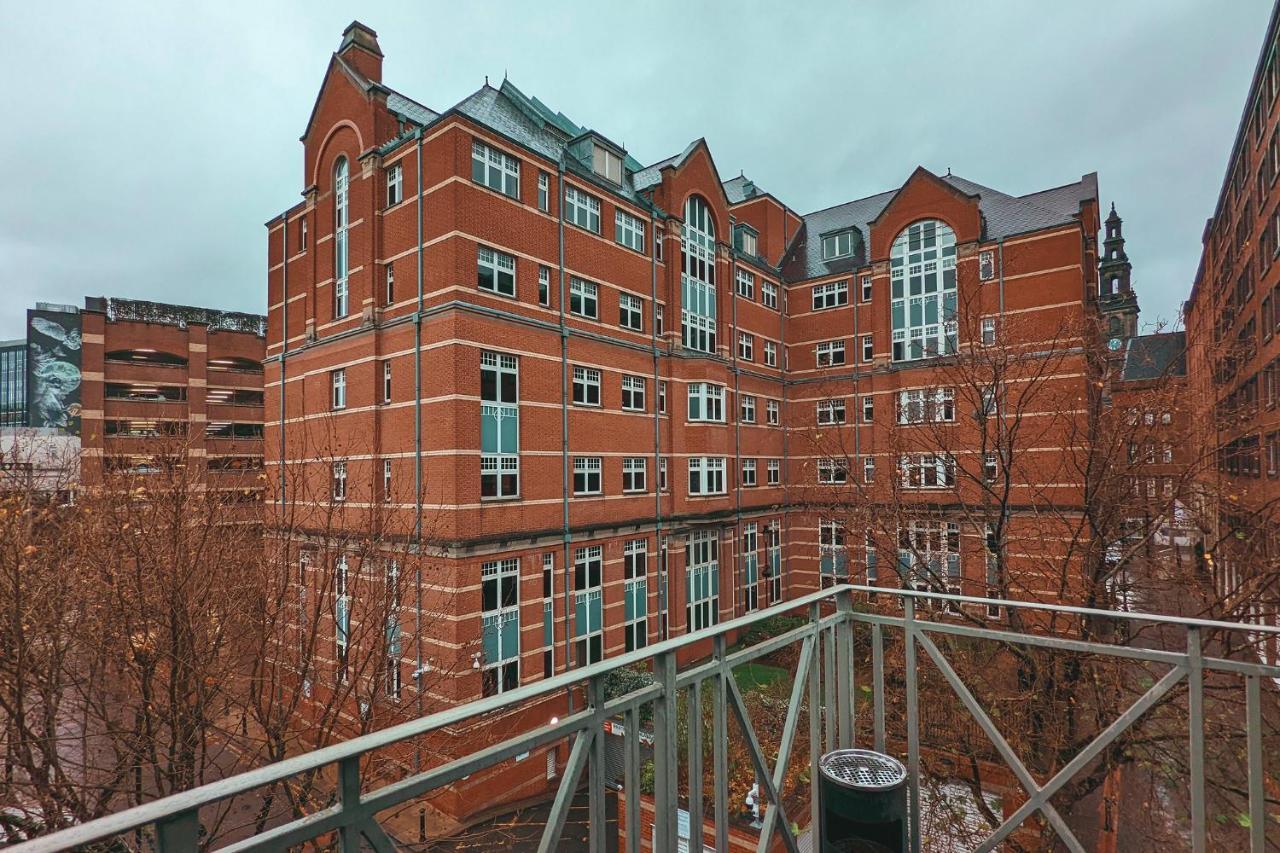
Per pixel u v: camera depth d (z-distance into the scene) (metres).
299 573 15.38
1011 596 14.55
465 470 18.41
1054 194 30.75
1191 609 18.33
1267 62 27.30
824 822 3.79
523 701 2.42
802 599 4.12
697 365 27.02
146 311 46.38
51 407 47.03
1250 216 30.67
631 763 2.88
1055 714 11.17
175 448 13.52
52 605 11.38
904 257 31.41
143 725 11.09
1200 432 14.85
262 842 1.75
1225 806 11.70
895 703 13.04
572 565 21.59
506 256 20.38
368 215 20.86
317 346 23.00
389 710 15.37
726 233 30.55
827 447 26.03
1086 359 16.78
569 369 22.12
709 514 27.02
